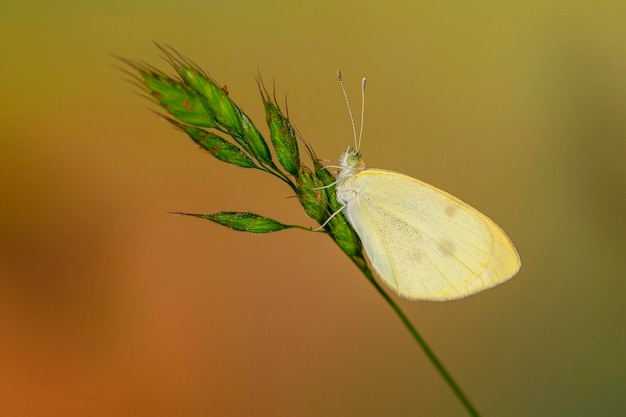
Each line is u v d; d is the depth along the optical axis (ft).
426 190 1.20
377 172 1.20
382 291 1.13
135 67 1.12
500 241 1.20
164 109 1.12
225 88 1.13
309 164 1.16
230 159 1.13
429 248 1.21
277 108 1.14
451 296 1.21
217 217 1.13
